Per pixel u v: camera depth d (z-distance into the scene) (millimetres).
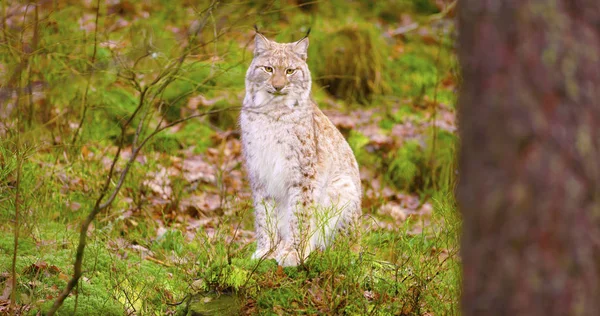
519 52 4254
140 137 15250
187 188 14031
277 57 10695
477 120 4410
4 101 10789
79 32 15047
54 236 10297
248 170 11141
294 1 22203
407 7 24297
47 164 12680
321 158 11094
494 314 4367
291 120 10742
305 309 8227
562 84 4184
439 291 8562
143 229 11781
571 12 4262
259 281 8594
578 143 4184
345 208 11047
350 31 20266
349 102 19625
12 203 10555
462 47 4543
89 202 12172
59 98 14586
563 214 4188
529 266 4246
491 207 4328
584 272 4219
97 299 8609
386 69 20188
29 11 14156
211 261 9109
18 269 8977
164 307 8695
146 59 14703
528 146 4230
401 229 10000
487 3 4340
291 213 10797
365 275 9008
